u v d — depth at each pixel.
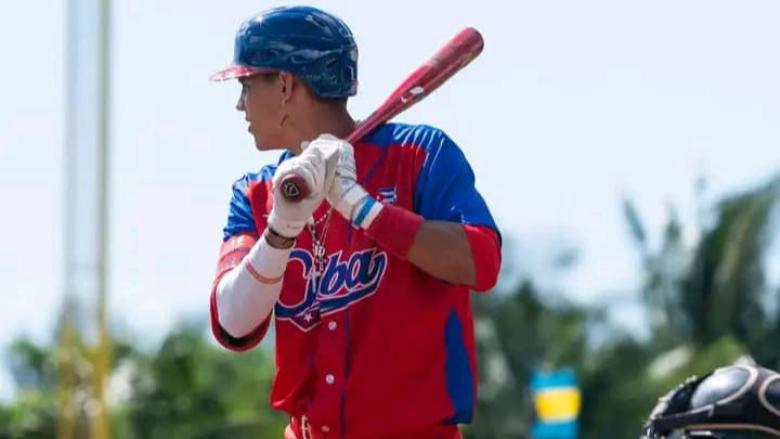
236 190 11.92
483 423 72.12
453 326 11.33
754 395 10.46
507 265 76.38
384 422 11.22
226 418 64.62
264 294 11.16
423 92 11.56
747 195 78.69
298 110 11.51
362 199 10.96
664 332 78.56
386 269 11.27
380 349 11.23
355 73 11.65
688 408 10.62
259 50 11.46
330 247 11.44
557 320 75.38
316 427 11.41
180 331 66.62
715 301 78.06
